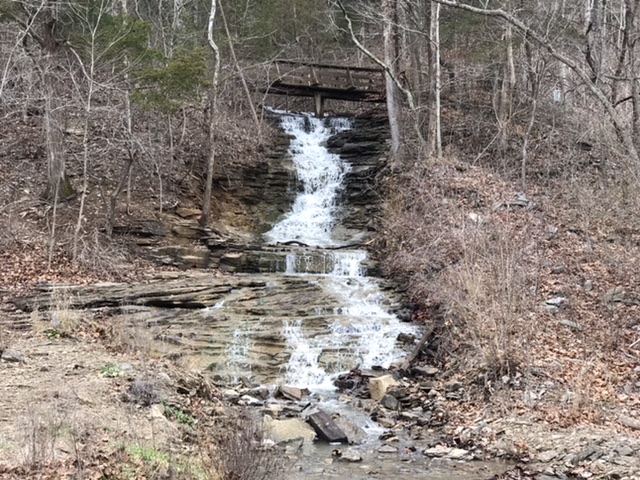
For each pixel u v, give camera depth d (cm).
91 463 543
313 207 2227
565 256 1441
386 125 2550
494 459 777
